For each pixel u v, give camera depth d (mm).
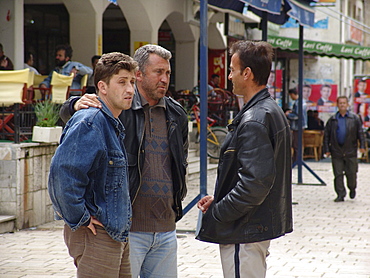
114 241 6160
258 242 6844
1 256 12117
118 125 6234
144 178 7121
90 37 23797
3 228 14125
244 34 37875
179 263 11898
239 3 20391
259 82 6914
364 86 39219
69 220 5871
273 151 6664
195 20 32031
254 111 6727
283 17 23328
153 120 7250
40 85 17047
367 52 31812
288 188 6992
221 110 29906
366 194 22594
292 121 32438
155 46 7273
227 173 6844
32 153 14844
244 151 6605
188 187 22844
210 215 6922
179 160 7309
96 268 6102
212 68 37250
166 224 7250
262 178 6504
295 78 45656
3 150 14328
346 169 20891
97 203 6070
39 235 14070
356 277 11109
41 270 11148
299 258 12547
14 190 14383
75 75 17922
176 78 33938
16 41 19062
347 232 15336
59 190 5812
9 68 18297
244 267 6836
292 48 31469
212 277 10914
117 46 33969
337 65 45250
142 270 7500
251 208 6656
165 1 27969
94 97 6164
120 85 6188
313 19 22469
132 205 7102
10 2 19016
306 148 37750
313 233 15156
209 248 13211
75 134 5898
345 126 20734
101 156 6008
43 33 28125
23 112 15453
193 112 28453
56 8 28281
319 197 21516
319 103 41719
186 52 33688
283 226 6887
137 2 25672
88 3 23453
